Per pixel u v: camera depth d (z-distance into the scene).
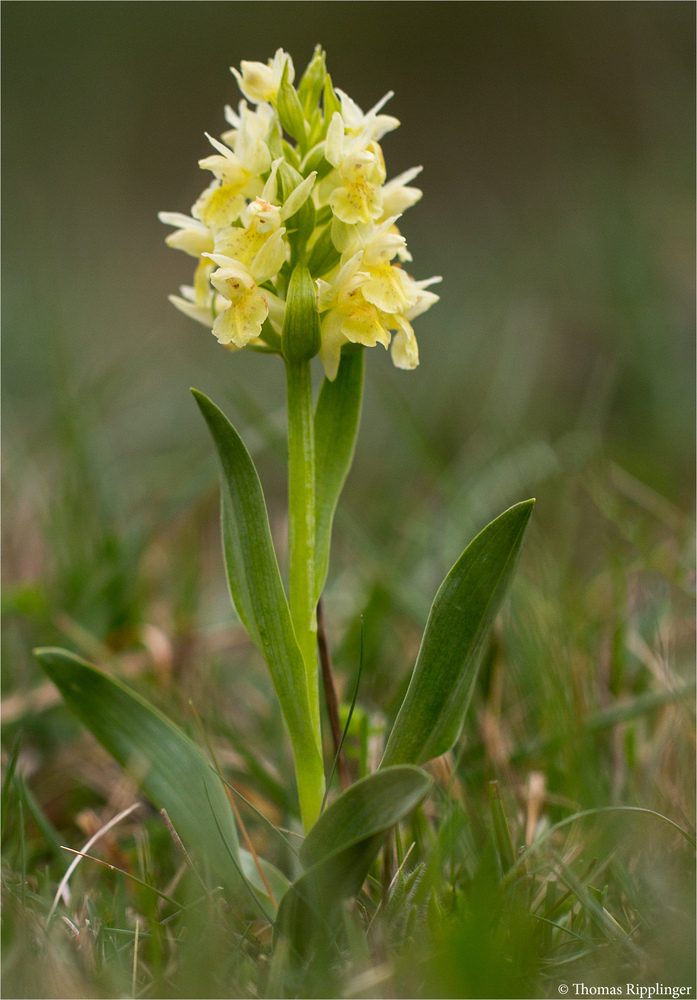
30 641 0.67
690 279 1.35
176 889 0.56
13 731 0.63
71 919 0.55
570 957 0.53
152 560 0.74
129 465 1.04
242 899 0.56
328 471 0.57
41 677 0.65
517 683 0.62
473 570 0.54
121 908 0.55
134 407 1.20
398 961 0.52
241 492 0.55
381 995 0.52
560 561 0.67
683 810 0.57
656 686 0.62
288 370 0.55
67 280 1.73
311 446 0.56
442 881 0.55
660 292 1.27
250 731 0.64
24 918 0.53
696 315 1.26
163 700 0.63
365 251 0.55
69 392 0.74
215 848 0.56
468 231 1.99
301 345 0.55
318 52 0.56
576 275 1.48
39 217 1.92
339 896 0.53
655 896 0.54
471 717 0.61
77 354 1.34
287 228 0.55
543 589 0.64
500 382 0.98
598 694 0.62
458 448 1.00
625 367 1.15
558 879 0.55
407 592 0.66
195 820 0.56
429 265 1.82
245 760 0.60
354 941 0.52
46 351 0.83
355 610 0.68
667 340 1.18
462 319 1.48
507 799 0.58
